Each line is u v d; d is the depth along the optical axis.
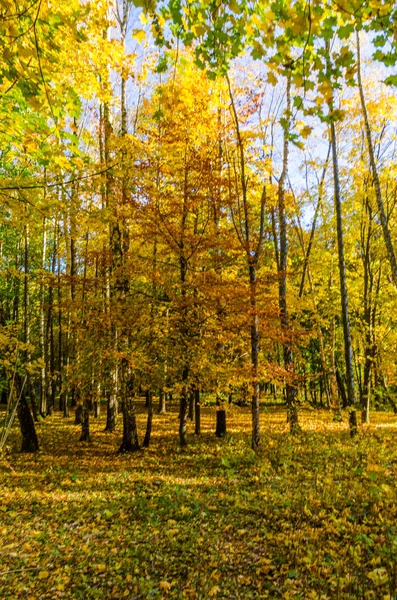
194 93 8.85
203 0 2.73
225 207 10.59
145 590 3.94
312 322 17.56
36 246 21.11
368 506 5.41
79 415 16.39
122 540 5.07
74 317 10.72
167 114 9.10
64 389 12.00
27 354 15.24
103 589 3.99
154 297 10.57
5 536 5.15
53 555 4.66
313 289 16.95
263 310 9.73
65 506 6.30
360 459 7.97
